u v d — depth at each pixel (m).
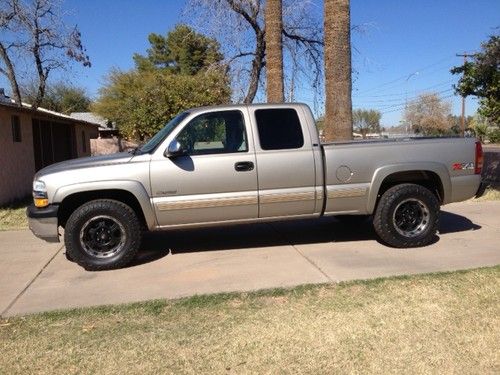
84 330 4.54
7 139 13.51
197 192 6.44
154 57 50.59
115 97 48.84
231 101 18.72
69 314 4.91
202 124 6.54
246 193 6.54
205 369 3.80
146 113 21.28
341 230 8.16
